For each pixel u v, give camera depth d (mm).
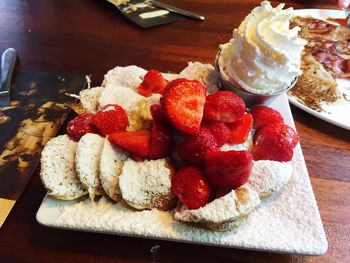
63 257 235
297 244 227
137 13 448
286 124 304
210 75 329
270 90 305
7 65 365
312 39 431
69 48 402
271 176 245
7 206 254
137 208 238
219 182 235
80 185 245
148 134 259
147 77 306
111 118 265
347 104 356
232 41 319
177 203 243
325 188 284
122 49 402
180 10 455
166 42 413
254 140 290
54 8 462
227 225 223
